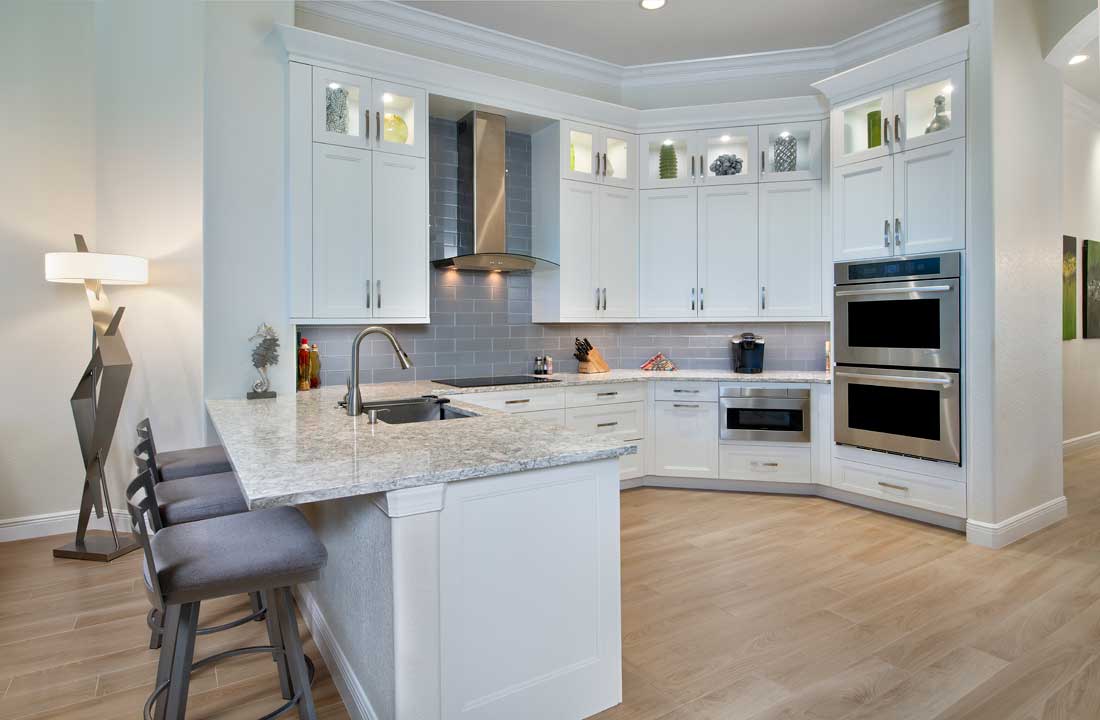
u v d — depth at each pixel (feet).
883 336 12.12
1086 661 7.04
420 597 5.18
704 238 14.82
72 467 11.65
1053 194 11.71
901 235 11.78
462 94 12.64
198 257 11.12
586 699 6.14
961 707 6.24
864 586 9.08
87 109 11.39
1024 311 11.09
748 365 14.69
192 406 11.14
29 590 9.12
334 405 9.75
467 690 5.45
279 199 11.18
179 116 11.14
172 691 5.06
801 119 14.19
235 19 10.78
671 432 14.47
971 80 10.67
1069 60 11.73
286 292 11.27
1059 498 12.01
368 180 11.64
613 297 14.87
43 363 11.40
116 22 11.27
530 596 5.79
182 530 5.72
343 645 6.65
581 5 12.59
